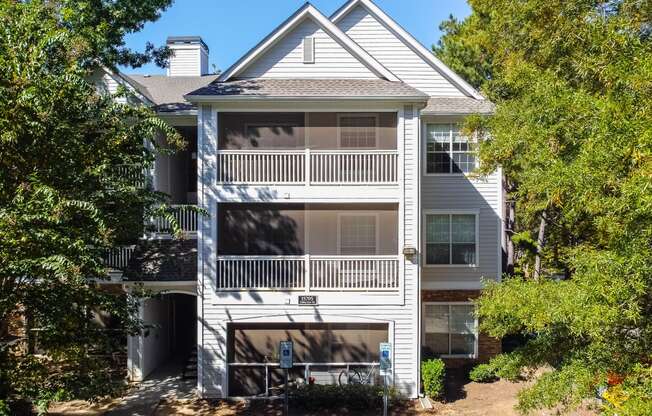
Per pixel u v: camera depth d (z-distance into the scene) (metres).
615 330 7.99
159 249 15.49
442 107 16.92
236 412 12.85
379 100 13.74
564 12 11.47
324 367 14.12
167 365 16.84
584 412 11.70
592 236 12.72
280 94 13.71
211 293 13.89
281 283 13.99
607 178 7.34
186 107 16.25
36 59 8.62
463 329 16.94
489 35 16.44
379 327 14.30
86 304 9.39
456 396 14.02
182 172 18.67
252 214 14.61
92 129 9.71
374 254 14.93
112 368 14.80
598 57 9.33
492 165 13.93
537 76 10.95
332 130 14.90
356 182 14.08
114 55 16.97
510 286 10.20
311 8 14.79
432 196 17.08
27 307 8.98
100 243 9.13
